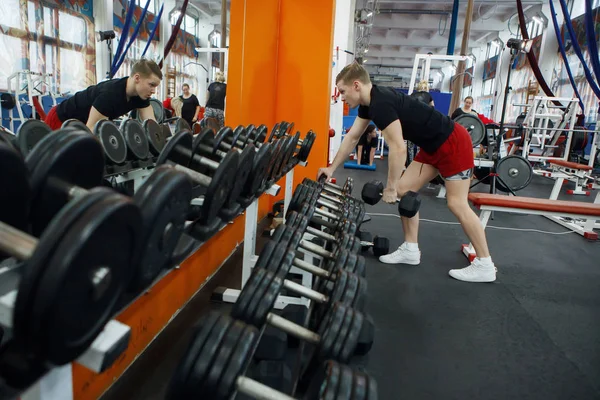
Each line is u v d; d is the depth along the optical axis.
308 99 3.26
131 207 0.55
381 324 1.91
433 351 1.71
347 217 2.00
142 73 2.05
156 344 1.60
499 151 4.02
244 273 1.91
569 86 9.40
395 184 2.17
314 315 1.45
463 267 2.69
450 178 2.32
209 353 0.85
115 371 1.37
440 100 6.82
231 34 3.22
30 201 0.72
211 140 1.45
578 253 3.15
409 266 2.67
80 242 0.48
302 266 1.50
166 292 1.71
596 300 2.29
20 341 0.50
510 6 11.70
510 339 1.83
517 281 2.52
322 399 0.82
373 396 0.83
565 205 2.72
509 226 3.92
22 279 0.47
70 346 0.53
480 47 15.77
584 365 1.66
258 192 1.60
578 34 9.10
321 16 3.16
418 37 15.60
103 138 1.66
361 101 2.13
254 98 3.26
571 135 6.39
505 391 1.47
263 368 1.29
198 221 1.10
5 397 0.49
